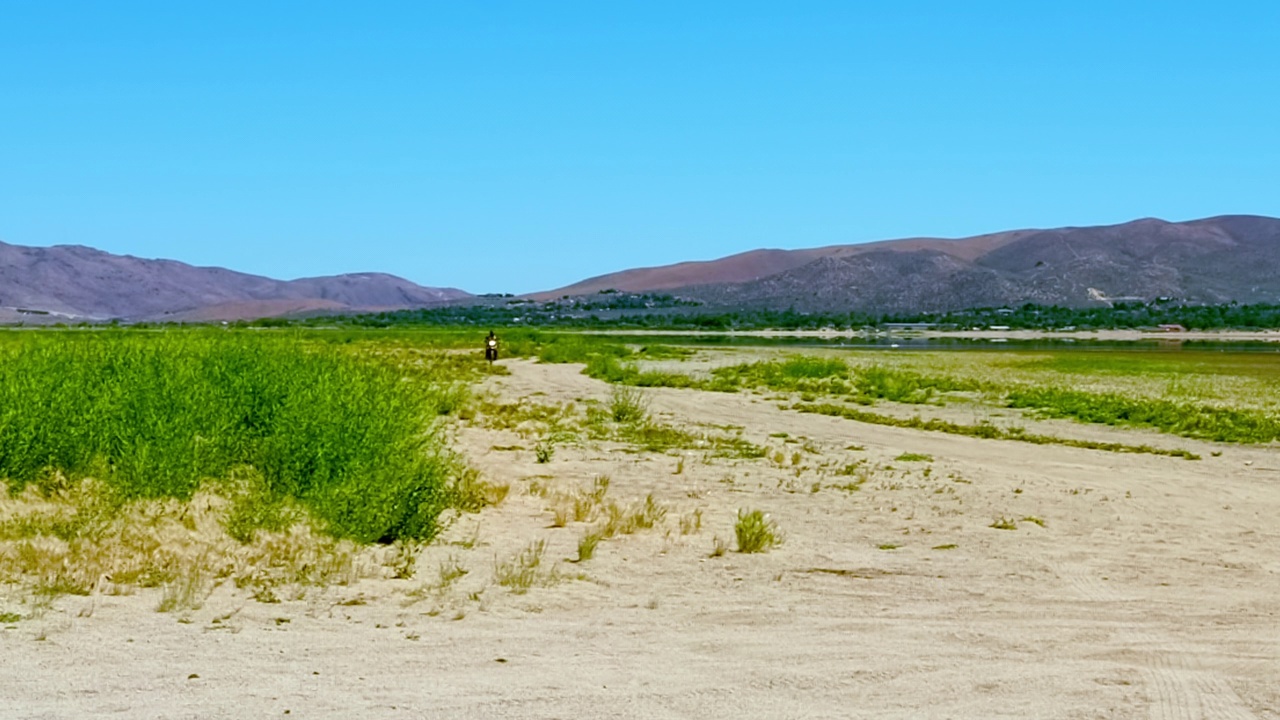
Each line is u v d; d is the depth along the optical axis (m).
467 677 7.10
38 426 12.61
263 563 10.30
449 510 13.32
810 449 22.47
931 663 7.70
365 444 12.66
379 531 11.41
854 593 10.27
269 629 8.19
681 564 11.30
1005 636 8.62
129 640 7.66
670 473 18.19
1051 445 25.14
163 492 11.92
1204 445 25.89
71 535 10.55
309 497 12.08
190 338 19.31
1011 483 18.59
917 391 40.50
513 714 6.33
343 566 10.27
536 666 7.43
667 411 30.95
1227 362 70.25
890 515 14.87
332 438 12.59
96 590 8.98
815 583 10.66
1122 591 10.60
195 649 7.53
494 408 27.50
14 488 12.07
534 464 18.42
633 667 7.46
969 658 7.88
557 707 6.48
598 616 9.06
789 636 8.52
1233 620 9.37
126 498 11.77
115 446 12.80
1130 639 8.57
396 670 7.23
